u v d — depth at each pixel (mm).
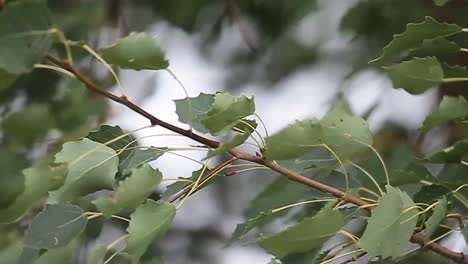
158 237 2506
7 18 2438
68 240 2537
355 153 2539
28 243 2531
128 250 2492
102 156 2531
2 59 2443
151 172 2492
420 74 2582
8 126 3025
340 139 2527
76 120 3088
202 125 2562
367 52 3229
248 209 2891
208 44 3709
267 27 3652
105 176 2529
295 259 2605
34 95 3127
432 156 2641
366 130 2529
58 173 2494
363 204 2559
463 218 2584
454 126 3146
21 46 2445
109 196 2484
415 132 3277
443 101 2602
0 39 2441
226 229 3729
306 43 3781
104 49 2475
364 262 2762
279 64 3791
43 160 2496
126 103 2502
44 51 2449
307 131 2514
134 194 2490
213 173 2533
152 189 2494
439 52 2604
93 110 3109
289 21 3582
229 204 3777
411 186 2680
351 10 3234
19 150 3014
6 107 3133
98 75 3172
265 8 3594
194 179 2549
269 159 2523
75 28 3258
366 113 3180
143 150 2561
